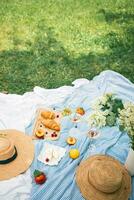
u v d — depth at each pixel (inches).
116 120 77.1
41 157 69.7
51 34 113.0
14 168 66.6
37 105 81.7
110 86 88.2
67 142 73.0
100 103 78.1
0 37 109.5
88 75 99.3
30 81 95.4
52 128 75.3
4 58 102.0
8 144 66.9
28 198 63.7
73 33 114.3
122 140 74.8
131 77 100.3
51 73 98.7
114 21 121.9
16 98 84.4
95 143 73.8
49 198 63.5
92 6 127.7
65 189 64.5
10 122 77.3
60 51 106.7
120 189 64.1
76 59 104.3
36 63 101.3
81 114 79.6
